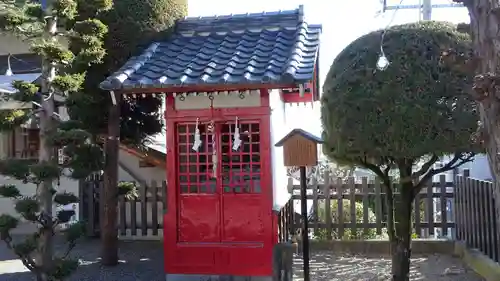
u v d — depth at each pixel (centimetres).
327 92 520
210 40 717
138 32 695
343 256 828
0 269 741
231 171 670
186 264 670
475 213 746
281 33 710
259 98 653
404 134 466
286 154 573
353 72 498
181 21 754
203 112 665
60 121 566
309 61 621
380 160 529
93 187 961
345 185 890
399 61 483
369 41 518
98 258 797
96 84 700
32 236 546
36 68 985
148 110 820
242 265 657
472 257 731
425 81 469
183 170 683
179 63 659
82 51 568
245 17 744
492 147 258
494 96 247
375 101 475
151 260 786
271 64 621
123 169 1015
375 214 908
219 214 668
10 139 1030
